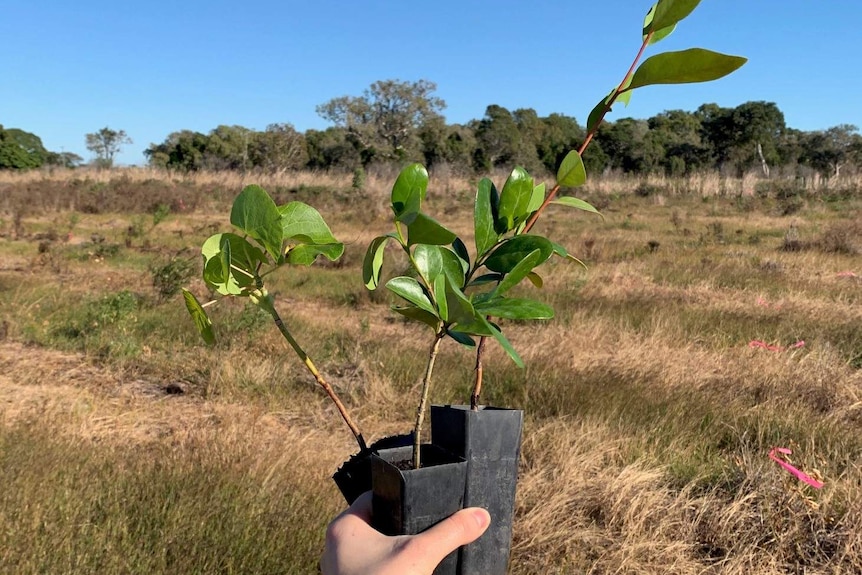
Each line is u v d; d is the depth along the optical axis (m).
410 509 0.75
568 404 4.52
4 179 30.42
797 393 4.80
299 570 2.69
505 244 0.77
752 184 29.30
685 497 3.33
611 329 6.63
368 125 46.41
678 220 19.77
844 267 10.95
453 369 5.32
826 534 3.02
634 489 3.36
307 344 6.08
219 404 4.84
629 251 13.00
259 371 5.25
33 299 7.69
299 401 4.89
